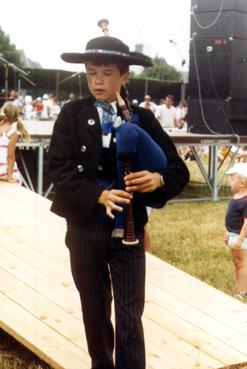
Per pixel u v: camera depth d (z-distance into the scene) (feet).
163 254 28.48
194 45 50.60
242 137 46.34
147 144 12.01
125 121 12.16
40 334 15.29
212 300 18.02
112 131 12.19
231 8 49.06
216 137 45.24
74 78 101.45
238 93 49.88
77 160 12.26
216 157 45.11
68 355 14.43
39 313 16.35
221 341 15.61
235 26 49.26
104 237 12.33
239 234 22.00
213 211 40.14
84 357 14.39
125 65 12.23
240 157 40.32
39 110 85.81
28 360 16.29
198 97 50.75
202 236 32.19
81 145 12.20
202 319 16.74
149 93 100.63
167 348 15.12
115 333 12.73
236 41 49.39
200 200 44.50
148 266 20.22
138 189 11.85
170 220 36.60
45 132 41.19
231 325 16.52
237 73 49.75
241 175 21.74
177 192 12.34
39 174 38.93
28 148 41.68
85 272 12.52
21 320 15.92
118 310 12.37
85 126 12.22
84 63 12.28
